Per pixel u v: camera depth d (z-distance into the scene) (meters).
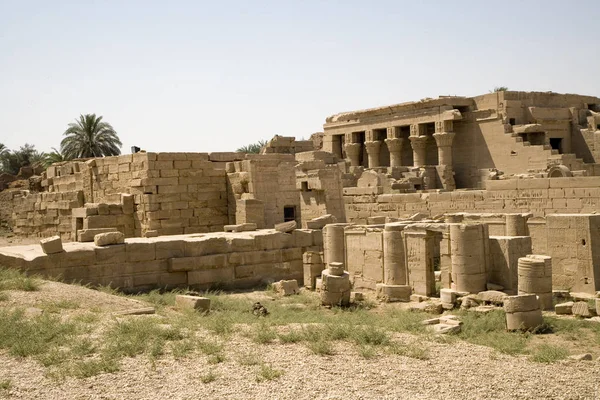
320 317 16.02
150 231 26.52
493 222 23.25
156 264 20.09
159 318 13.59
